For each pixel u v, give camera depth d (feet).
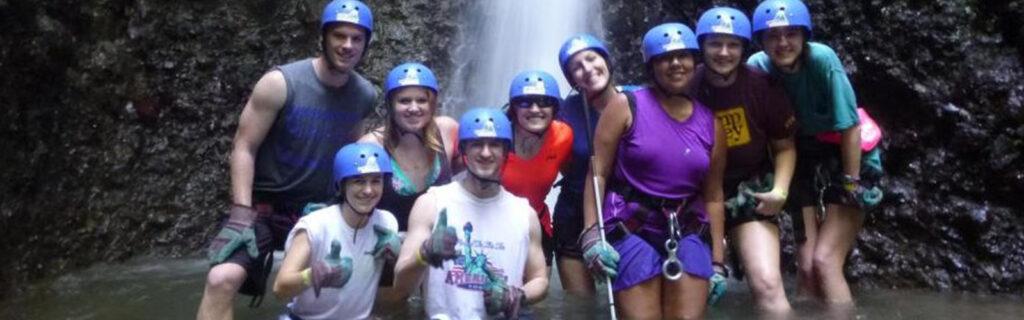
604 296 21.20
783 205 20.71
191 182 31.17
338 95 19.39
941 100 24.76
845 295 20.98
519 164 20.15
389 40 34.60
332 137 19.38
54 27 27.55
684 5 32.48
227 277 18.07
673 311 19.12
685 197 19.01
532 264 18.13
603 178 19.16
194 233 30.53
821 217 20.70
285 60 32.86
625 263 19.04
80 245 27.66
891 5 25.91
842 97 19.77
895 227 24.85
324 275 16.66
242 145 19.06
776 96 19.53
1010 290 22.88
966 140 24.22
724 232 21.18
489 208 17.88
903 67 25.50
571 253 21.27
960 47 24.84
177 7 31.78
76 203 28.04
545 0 34.65
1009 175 23.59
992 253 23.38
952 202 24.27
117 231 28.99
